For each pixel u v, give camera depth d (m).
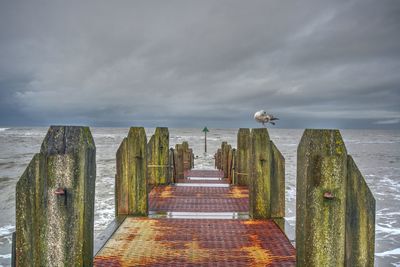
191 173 12.23
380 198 15.16
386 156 40.69
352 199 2.62
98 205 12.23
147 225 5.02
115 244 4.23
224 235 4.58
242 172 8.54
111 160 29.81
